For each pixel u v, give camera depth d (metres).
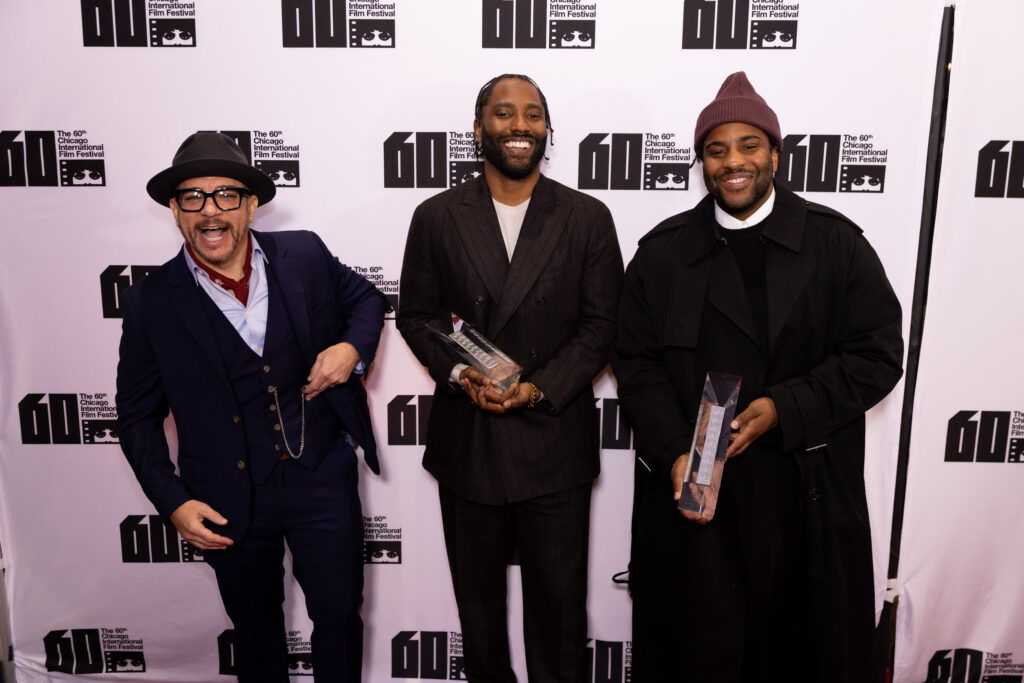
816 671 1.68
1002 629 2.14
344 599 1.76
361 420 1.79
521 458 1.75
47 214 2.06
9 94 2.00
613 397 2.14
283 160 2.04
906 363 2.05
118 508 2.20
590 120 2.00
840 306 1.67
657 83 1.98
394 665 2.27
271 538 1.74
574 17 1.95
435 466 1.86
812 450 1.62
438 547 2.22
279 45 1.99
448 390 1.78
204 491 1.66
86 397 2.14
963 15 1.92
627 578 2.20
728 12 1.94
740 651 1.70
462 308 1.77
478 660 1.93
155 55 1.99
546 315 1.73
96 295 2.10
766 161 1.63
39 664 2.26
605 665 2.26
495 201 1.83
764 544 1.67
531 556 1.83
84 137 2.02
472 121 2.02
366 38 1.98
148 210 2.06
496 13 1.96
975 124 1.96
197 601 2.25
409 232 1.87
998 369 2.05
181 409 1.64
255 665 1.81
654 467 1.70
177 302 1.60
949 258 2.01
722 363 1.67
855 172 1.99
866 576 1.71
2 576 2.22
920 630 2.15
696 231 1.72
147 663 2.28
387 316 2.11
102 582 2.23
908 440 2.08
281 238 1.76
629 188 2.03
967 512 2.11
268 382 1.64
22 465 2.18
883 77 1.95
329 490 1.73
